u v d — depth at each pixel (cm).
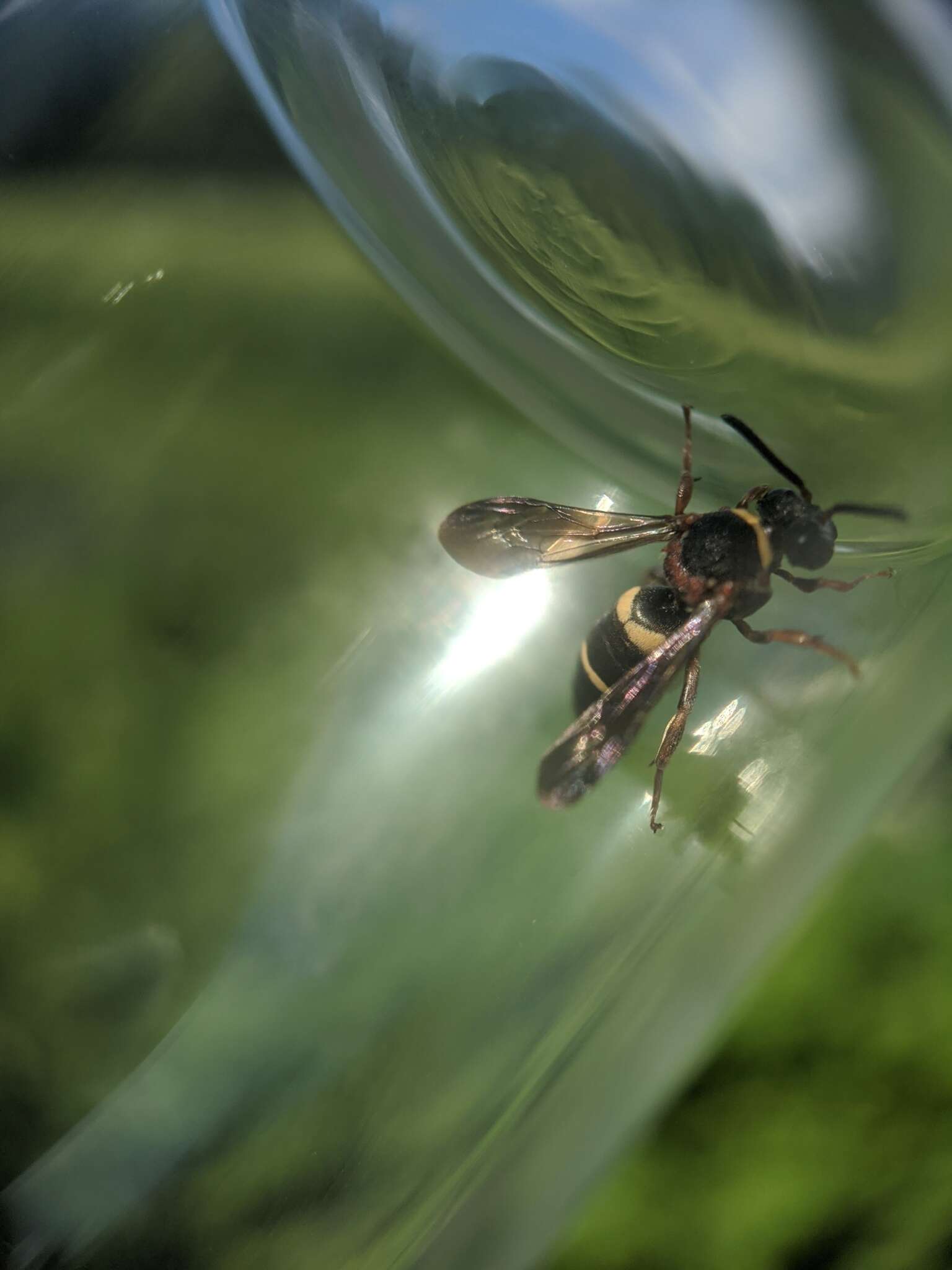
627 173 7
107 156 8
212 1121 6
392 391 8
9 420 8
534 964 6
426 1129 6
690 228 7
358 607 7
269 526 8
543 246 7
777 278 7
